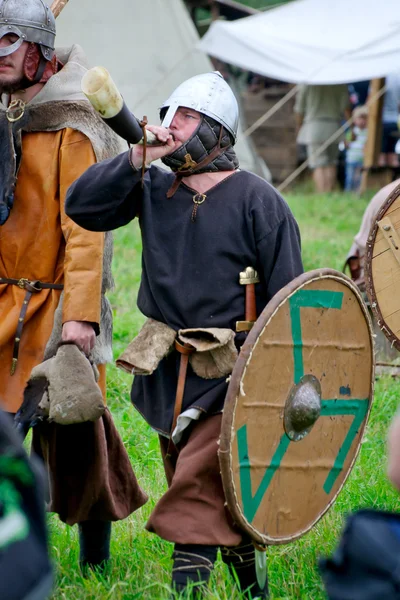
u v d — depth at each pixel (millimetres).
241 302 7258
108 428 8156
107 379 13281
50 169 7945
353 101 39000
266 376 6863
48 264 8031
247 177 7352
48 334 7977
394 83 34375
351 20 30656
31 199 7980
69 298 7750
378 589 5070
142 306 7480
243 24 30844
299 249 7348
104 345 8234
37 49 7922
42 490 4723
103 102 6766
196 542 6855
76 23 27688
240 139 31922
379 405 12695
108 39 27984
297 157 37562
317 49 29656
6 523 4512
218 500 7031
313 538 8812
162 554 8398
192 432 7234
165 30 28688
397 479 4863
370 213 14352
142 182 7305
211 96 7293
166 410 7340
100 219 7418
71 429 7887
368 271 9852
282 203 7320
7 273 8086
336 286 7254
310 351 7145
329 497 7547
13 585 4410
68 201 7395
